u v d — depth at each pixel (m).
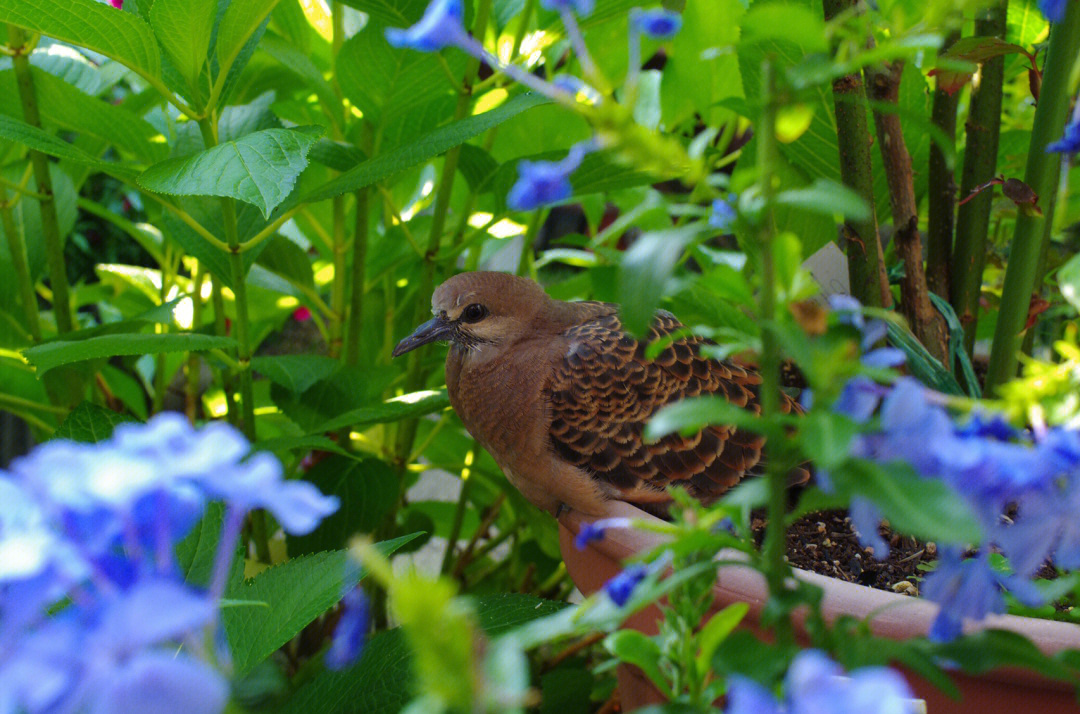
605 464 1.27
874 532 0.55
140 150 1.48
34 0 1.06
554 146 1.76
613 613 0.61
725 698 0.80
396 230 1.81
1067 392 0.58
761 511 1.34
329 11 1.84
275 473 0.46
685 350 1.33
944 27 0.59
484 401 1.34
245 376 1.50
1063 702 0.84
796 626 0.87
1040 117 1.17
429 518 1.92
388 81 1.43
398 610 0.39
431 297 1.54
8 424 2.46
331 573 0.98
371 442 1.95
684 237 0.52
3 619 0.44
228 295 2.00
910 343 1.24
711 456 1.29
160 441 0.44
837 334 0.65
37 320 1.74
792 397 1.47
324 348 2.73
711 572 0.64
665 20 0.50
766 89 0.56
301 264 1.73
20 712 0.39
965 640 0.61
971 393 1.33
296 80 1.74
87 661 0.39
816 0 1.25
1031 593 0.58
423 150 1.18
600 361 1.29
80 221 4.07
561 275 2.17
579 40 0.53
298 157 1.05
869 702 0.40
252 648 0.95
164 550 0.45
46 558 0.41
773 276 0.57
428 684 0.40
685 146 1.82
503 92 1.73
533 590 1.92
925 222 1.69
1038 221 1.19
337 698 1.04
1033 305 1.25
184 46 1.16
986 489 0.53
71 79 1.74
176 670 0.38
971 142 1.36
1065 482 0.53
